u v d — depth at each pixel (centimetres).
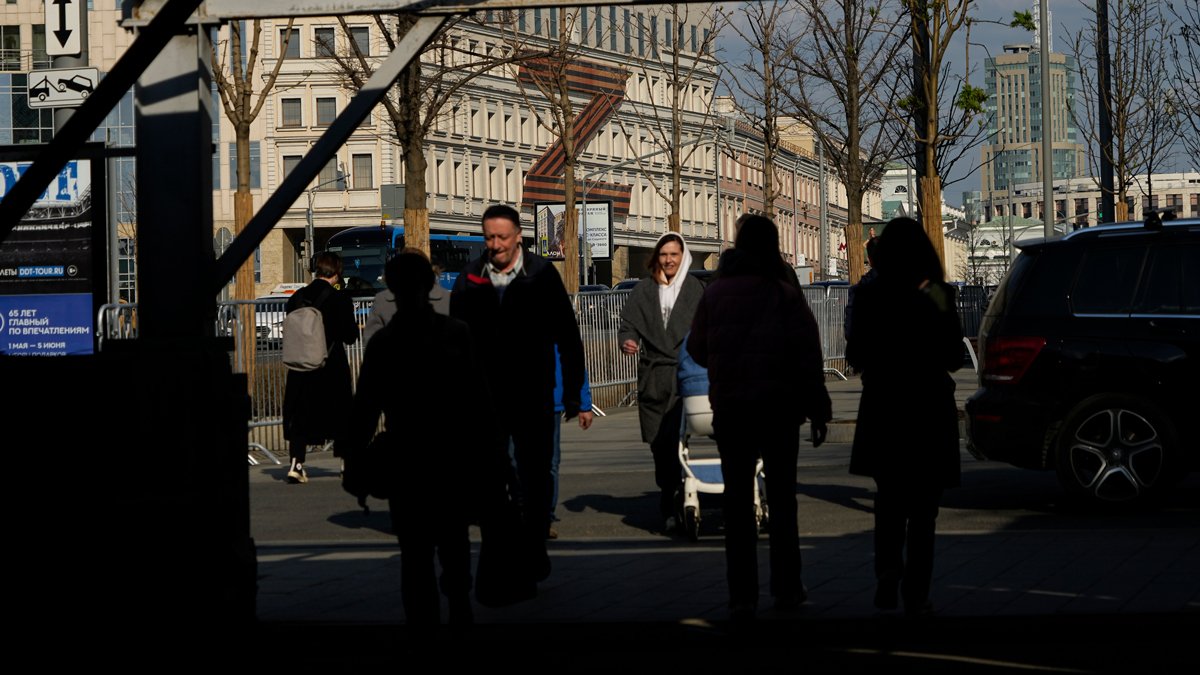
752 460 799
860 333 790
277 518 1328
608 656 721
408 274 753
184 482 729
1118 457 1188
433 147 8244
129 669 704
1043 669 670
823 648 726
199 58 768
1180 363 1177
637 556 1032
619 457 1852
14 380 716
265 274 8294
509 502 801
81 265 1504
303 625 798
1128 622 754
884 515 791
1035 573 905
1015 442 1212
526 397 930
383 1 766
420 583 745
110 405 722
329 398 1636
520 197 9175
